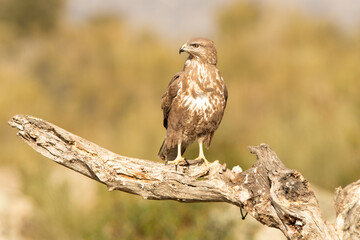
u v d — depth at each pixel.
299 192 5.77
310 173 13.76
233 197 6.15
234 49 27.08
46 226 11.29
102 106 27.06
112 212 11.17
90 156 6.25
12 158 18.95
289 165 14.13
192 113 8.12
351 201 6.03
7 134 22.58
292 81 22.95
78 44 32.75
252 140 16.23
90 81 28.33
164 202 10.95
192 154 12.91
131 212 10.90
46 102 25.48
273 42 28.25
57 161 6.25
